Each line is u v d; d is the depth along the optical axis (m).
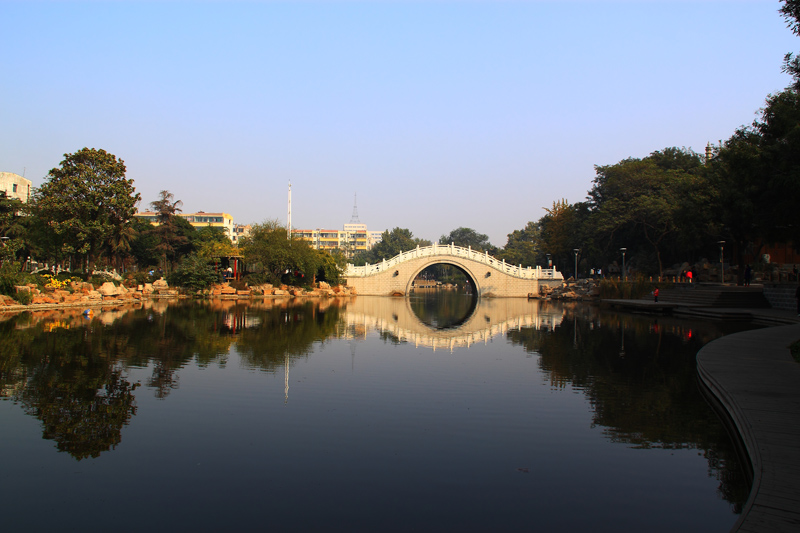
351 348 19.27
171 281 51.66
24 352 16.80
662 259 59.84
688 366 15.88
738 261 48.16
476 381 13.68
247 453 8.48
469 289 128.62
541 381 13.71
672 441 9.18
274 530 6.14
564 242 74.25
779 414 9.11
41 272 42.75
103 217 41.81
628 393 12.46
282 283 60.41
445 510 6.68
